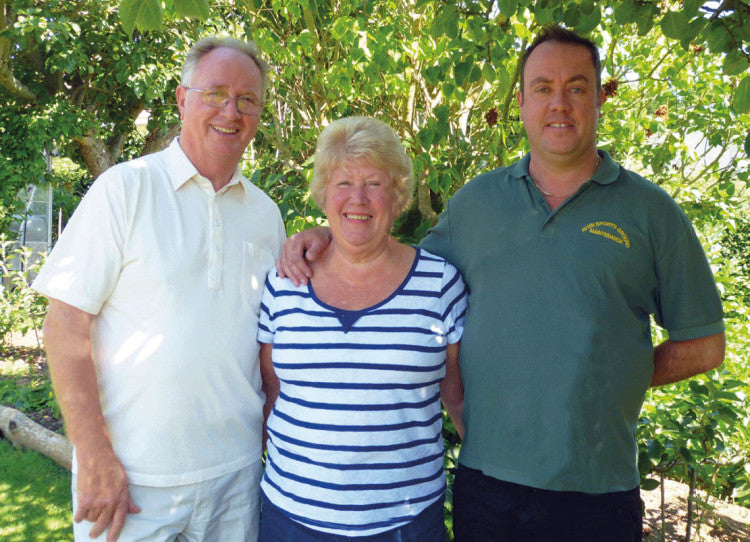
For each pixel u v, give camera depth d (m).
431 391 1.85
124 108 10.23
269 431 1.90
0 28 7.52
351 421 1.74
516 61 3.27
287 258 1.97
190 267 1.83
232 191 1.98
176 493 1.82
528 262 1.88
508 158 3.46
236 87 1.88
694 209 3.99
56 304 1.75
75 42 8.02
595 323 1.79
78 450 1.70
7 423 4.94
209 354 1.83
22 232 9.91
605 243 1.82
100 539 1.76
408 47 3.26
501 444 1.86
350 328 1.79
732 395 2.87
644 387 1.89
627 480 1.85
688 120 4.42
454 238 2.07
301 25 4.35
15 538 3.55
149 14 1.71
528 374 1.83
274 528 1.82
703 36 2.29
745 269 5.92
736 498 3.77
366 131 1.83
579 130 1.88
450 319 1.90
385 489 1.73
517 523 1.88
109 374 1.80
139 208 1.80
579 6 2.38
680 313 1.90
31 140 8.29
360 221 1.81
